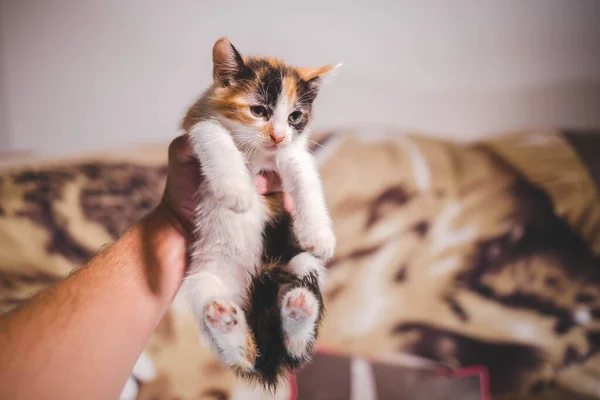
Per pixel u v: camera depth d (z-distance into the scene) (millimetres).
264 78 376
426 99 705
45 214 566
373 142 660
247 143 371
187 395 552
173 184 379
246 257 360
